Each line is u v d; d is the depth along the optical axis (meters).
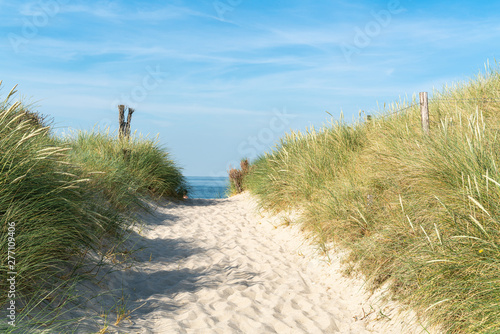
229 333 4.00
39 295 3.81
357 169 7.66
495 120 6.47
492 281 3.15
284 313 4.70
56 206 4.68
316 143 9.96
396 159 6.33
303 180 8.93
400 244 4.77
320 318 4.55
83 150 10.66
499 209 3.73
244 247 7.62
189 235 8.43
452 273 3.68
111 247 6.12
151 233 8.26
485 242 3.46
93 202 6.25
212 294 5.05
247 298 4.97
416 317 3.82
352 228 6.04
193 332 3.95
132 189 9.70
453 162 4.81
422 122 7.02
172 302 4.74
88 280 4.70
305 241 7.27
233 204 13.50
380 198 6.16
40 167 4.61
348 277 5.43
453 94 9.41
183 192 13.77
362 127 10.04
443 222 4.22
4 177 4.09
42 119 6.74
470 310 3.27
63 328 3.45
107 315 4.01
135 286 5.20
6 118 4.66
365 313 4.51
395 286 4.46
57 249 4.49
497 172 4.07
